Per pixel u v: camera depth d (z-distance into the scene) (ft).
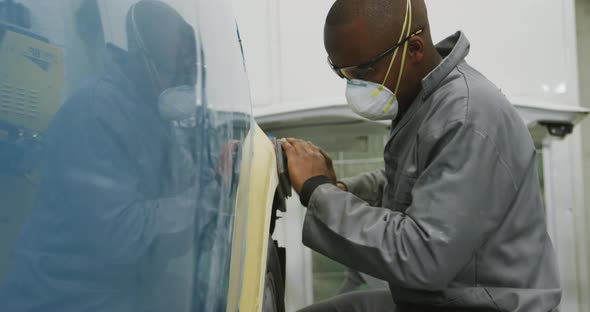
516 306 3.67
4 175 1.56
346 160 9.50
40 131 1.63
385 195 4.52
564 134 8.13
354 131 7.85
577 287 9.14
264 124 7.75
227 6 3.12
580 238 9.20
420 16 3.95
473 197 3.49
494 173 3.61
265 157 3.81
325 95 8.98
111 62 1.81
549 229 9.25
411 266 3.50
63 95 1.69
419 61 3.99
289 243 9.29
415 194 3.66
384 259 3.56
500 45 8.95
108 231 1.73
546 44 8.86
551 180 9.29
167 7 2.06
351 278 8.80
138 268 1.78
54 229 1.64
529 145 3.86
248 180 3.20
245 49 9.14
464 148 3.55
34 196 1.61
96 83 1.76
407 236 3.53
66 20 1.73
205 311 2.02
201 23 2.33
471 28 8.98
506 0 8.93
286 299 9.21
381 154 9.39
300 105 7.63
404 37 3.86
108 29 1.82
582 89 10.26
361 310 4.90
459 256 3.49
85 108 1.73
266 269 3.58
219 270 2.18
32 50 1.64
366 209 3.84
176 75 2.03
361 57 3.87
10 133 1.58
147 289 1.81
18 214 1.58
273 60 9.12
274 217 4.30
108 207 1.73
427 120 3.85
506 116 3.77
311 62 9.04
